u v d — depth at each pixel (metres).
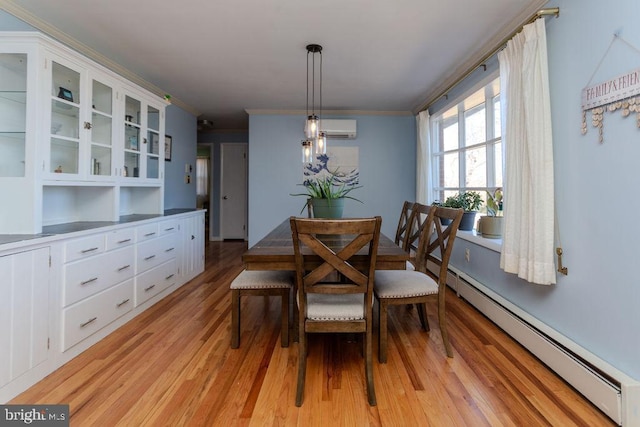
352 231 1.49
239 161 6.53
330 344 2.13
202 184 8.44
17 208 1.88
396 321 2.51
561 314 1.84
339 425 1.38
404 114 4.81
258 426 1.37
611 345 1.51
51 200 2.47
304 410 1.47
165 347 2.07
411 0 2.06
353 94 4.01
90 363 1.87
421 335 2.25
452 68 3.18
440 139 4.24
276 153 4.80
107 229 2.24
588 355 1.58
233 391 1.61
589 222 1.63
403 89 3.81
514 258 2.06
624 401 1.33
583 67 1.65
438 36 2.52
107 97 2.59
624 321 1.45
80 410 1.46
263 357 1.95
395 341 2.16
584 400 1.53
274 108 4.67
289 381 1.70
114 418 1.41
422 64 3.07
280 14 2.22
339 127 4.58
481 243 2.76
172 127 4.41
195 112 4.93
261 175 4.80
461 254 3.20
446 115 3.94
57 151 2.14
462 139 3.68
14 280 1.56
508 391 1.60
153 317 2.58
